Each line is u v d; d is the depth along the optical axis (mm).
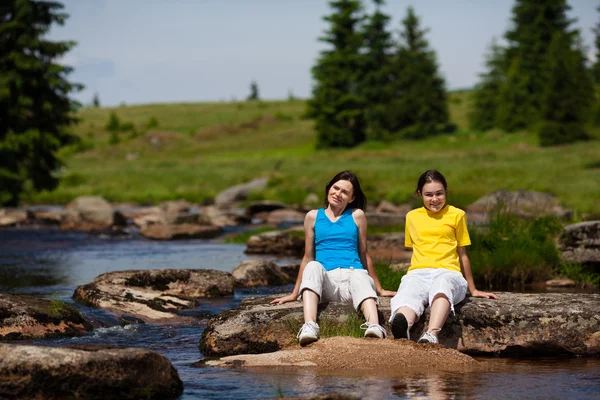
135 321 6777
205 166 56562
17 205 33062
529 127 71562
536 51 76875
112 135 93000
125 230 19625
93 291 7457
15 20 31125
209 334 5523
